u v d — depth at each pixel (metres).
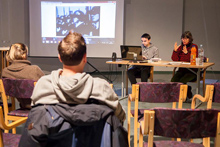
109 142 0.92
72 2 6.54
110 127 0.93
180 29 7.16
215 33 7.18
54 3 6.55
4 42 6.98
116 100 1.06
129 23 7.23
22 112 2.20
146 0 7.13
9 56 2.20
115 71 7.36
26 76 2.13
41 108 0.95
